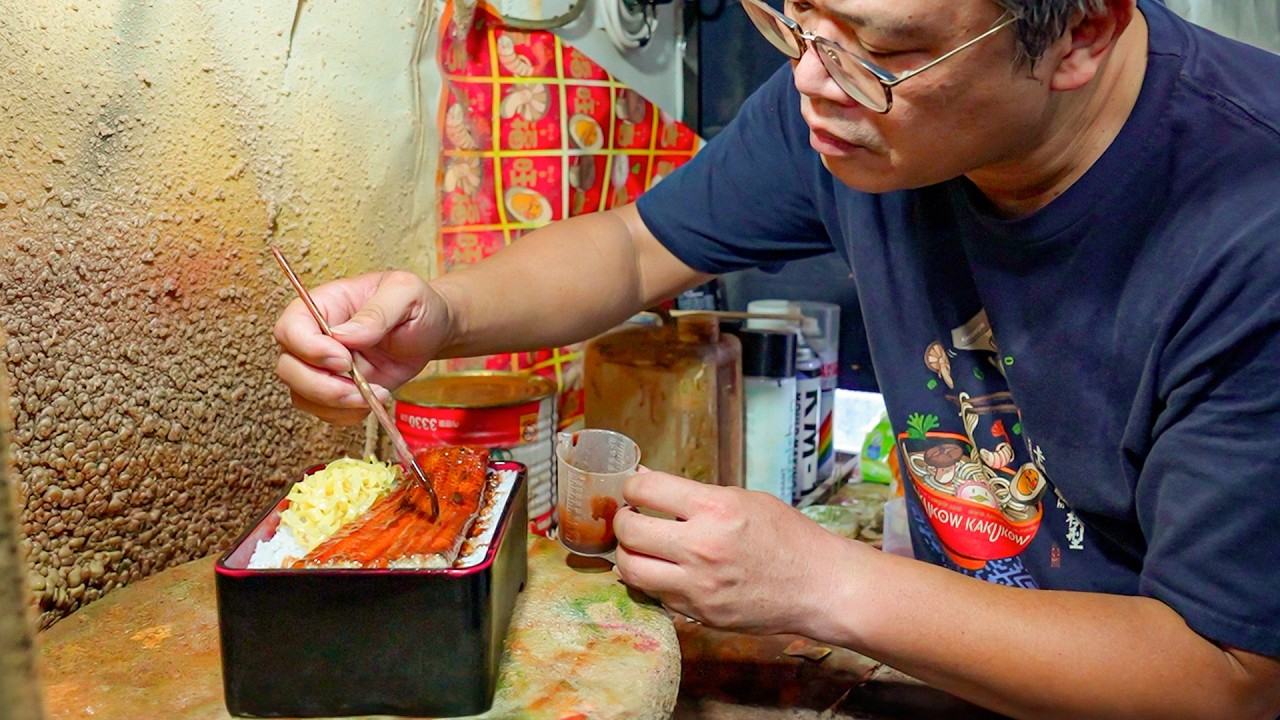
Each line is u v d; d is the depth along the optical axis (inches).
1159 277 27.6
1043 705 28.0
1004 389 35.5
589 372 49.3
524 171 51.4
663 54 61.4
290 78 37.8
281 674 25.3
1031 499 35.4
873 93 24.7
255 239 37.2
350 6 40.2
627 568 30.6
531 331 39.4
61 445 30.6
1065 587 35.4
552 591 32.8
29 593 29.8
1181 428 26.6
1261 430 24.7
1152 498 28.2
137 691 26.8
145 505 34.0
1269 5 55.4
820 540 30.1
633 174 58.8
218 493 37.1
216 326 36.0
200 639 29.7
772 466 53.5
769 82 41.6
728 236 42.7
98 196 31.0
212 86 34.5
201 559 35.4
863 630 28.8
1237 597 25.5
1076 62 25.2
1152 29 28.6
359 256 42.9
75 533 31.5
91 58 30.1
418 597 24.9
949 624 28.2
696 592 29.3
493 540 27.7
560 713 25.8
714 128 64.5
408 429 42.4
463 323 36.4
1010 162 28.7
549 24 50.3
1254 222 25.3
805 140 39.1
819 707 36.3
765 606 29.0
